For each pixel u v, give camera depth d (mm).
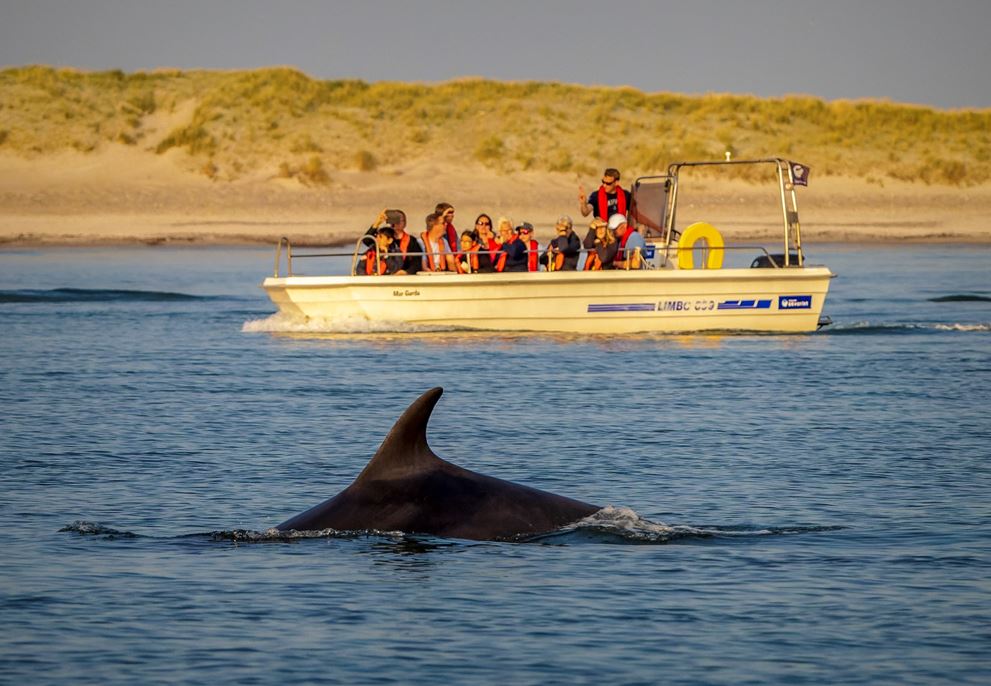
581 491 46812
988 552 38656
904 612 33281
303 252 189000
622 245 97062
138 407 65625
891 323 103250
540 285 94562
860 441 56875
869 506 44531
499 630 31750
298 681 28844
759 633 31766
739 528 41188
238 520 42500
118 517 42938
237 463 51938
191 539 39531
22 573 36250
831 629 32062
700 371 78500
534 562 36219
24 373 77562
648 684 28703
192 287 136875
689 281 95438
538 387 72062
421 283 94938
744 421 61812
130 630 31875
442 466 38219
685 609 33312
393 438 38094
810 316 97938
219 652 30500
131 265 164375
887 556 38219
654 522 40250
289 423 61125
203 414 63594
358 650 30547
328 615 32656
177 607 33344
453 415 63156
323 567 35906
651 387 72312
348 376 76250
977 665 29859
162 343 92250
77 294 126125
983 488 47469
